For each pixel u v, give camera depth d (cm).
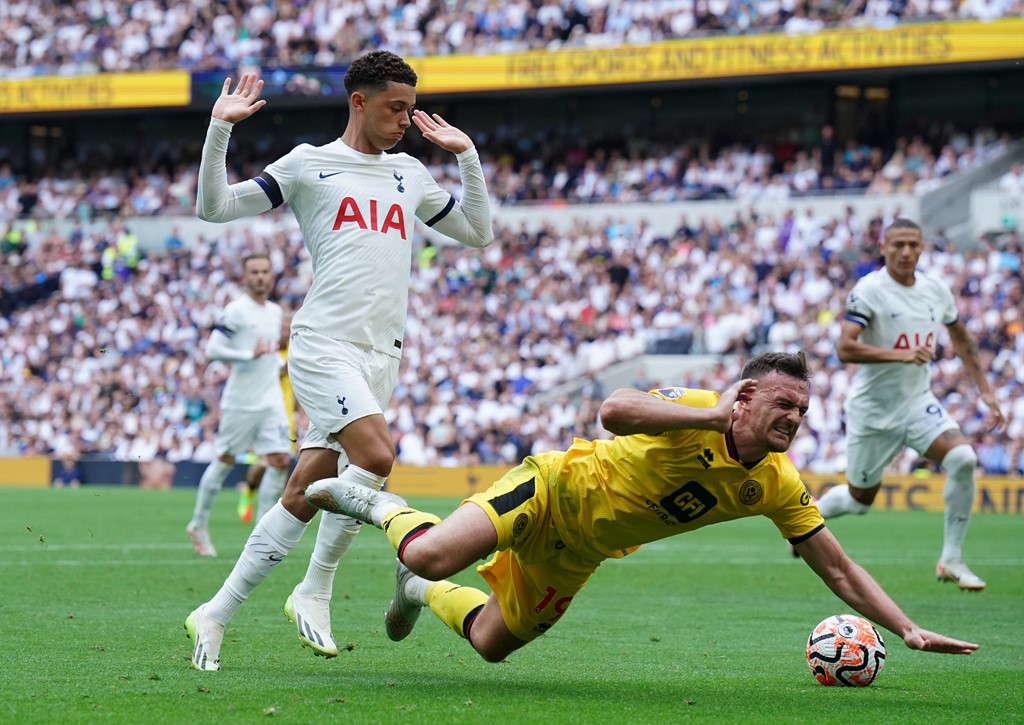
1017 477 3158
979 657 984
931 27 4169
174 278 4906
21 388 4553
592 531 764
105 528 2264
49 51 5503
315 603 872
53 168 5928
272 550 849
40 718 664
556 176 5038
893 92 4844
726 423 697
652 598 1373
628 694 780
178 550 1830
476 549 745
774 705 749
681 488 749
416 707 708
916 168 4444
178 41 5334
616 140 5156
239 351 1736
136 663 858
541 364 4097
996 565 1802
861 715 719
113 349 4694
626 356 4056
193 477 4025
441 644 997
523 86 4734
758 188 4534
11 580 1404
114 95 5244
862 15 4422
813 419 3503
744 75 4431
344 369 834
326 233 853
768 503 767
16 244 5344
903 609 1297
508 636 812
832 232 4162
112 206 5491
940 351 3584
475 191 910
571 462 763
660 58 4534
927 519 2814
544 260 4462
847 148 4788
